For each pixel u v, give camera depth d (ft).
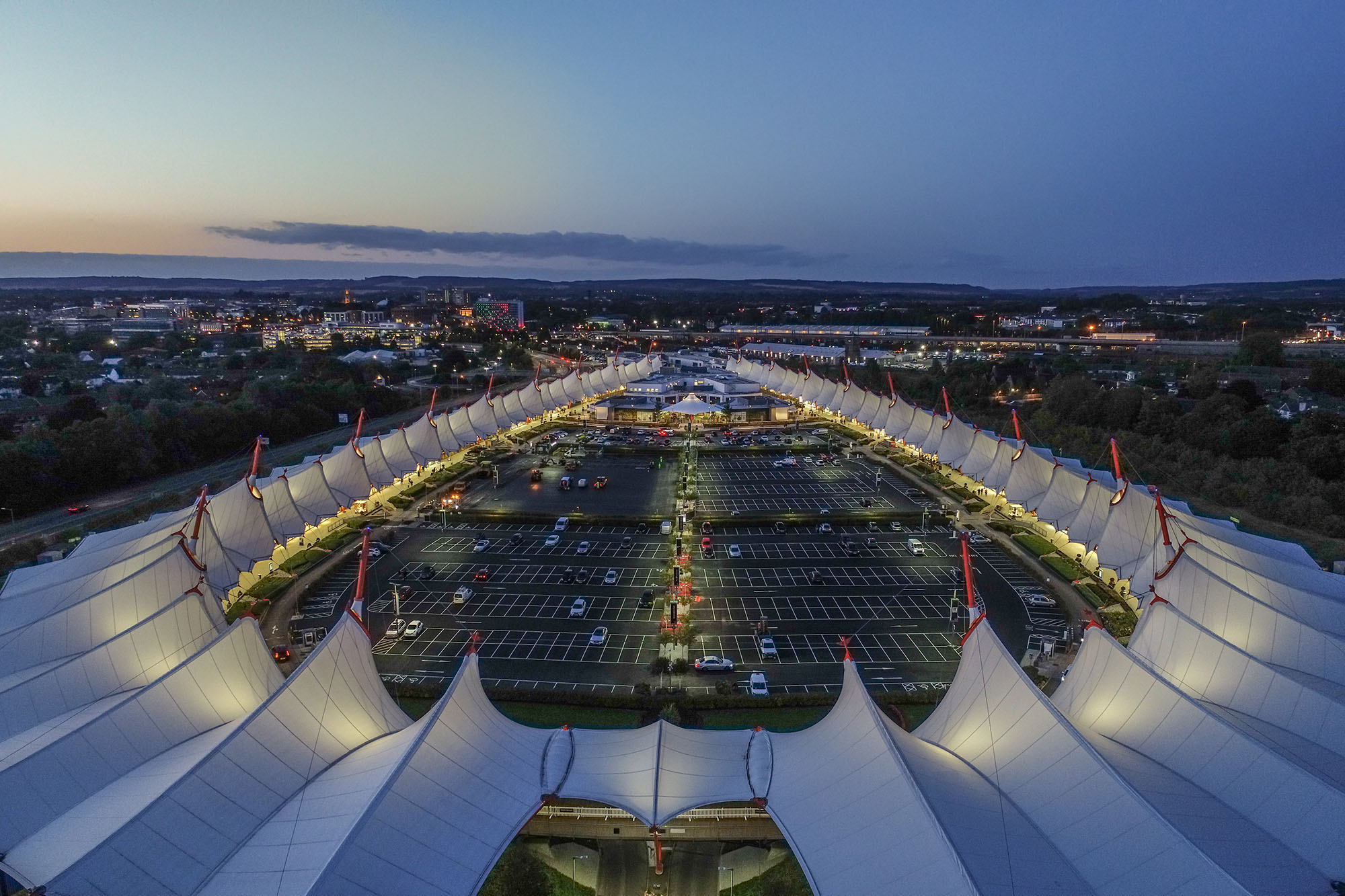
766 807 115.44
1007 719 122.01
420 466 344.08
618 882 115.03
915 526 281.74
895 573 235.61
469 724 123.85
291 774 113.09
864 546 259.39
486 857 102.47
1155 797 105.19
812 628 197.88
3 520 296.10
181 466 377.71
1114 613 200.95
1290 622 149.48
